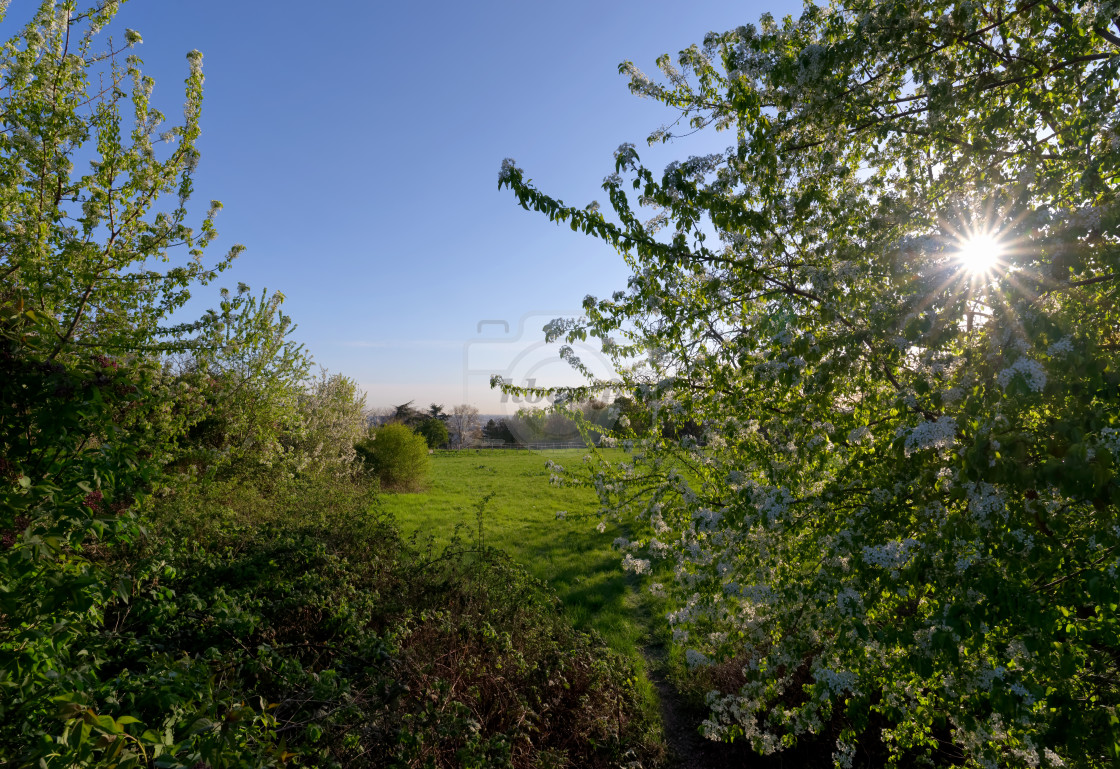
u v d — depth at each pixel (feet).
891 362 8.11
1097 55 8.09
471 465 77.46
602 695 14.73
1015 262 6.91
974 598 6.64
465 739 10.57
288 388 30.71
